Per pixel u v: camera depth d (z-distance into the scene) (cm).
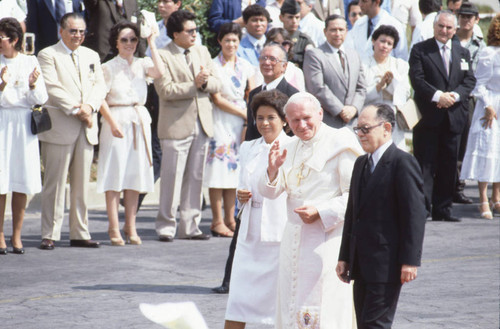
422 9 2588
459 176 2544
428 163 2212
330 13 2741
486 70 2277
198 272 1580
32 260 1664
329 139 941
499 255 1767
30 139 1719
